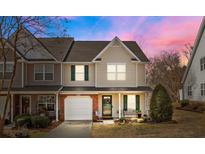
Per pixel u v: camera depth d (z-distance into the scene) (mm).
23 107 29297
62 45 32625
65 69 30203
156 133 19500
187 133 19172
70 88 29359
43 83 29641
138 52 31859
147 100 29359
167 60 57438
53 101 29422
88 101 29141
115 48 29672
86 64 30172
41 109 29219
